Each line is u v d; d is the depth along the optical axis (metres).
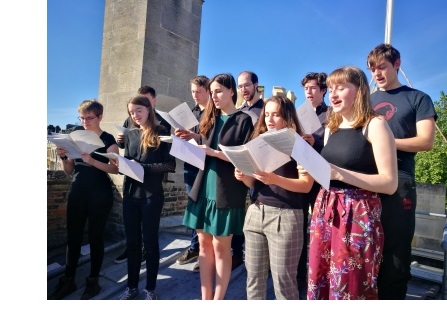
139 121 2.72
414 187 2.05
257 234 2.04
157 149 2.72
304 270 2.72
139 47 4.16
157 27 4.28
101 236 2.91
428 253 3.59
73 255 2.90
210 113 2.56
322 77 2.97
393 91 2.21
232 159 1.82
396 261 1.98
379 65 2.20
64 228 4.15
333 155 1.71
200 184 2.39
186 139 2.68
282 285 1.87
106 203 2.90
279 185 1.86
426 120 2.00
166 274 3.18
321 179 1.38
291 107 2.12
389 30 4.19
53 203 4.04
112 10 4.53
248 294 2.04
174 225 4.29
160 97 4.32
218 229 2.23
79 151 2.63
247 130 2.37
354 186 1.61
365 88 1.68
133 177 2.45
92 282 2.86
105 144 3.01
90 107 2.95
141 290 2.83
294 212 1.94
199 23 4.95
